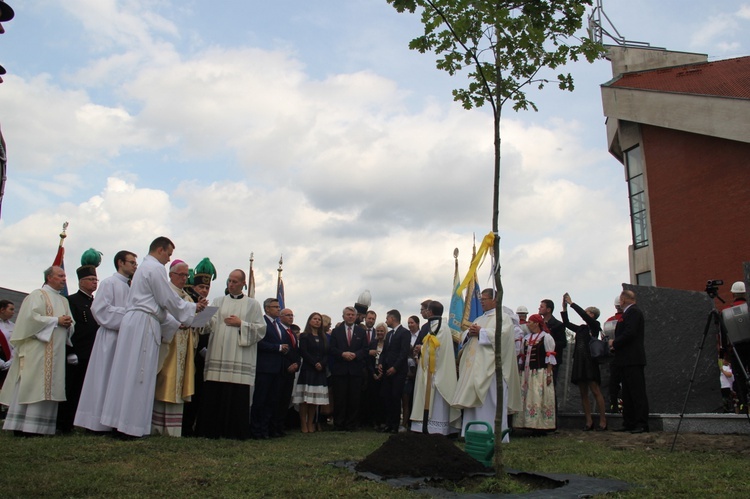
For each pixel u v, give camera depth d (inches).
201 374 362.0
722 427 369.4
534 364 418.3
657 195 946.7
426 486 210.2
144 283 306.5
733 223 829.8
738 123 804.6
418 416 394.0
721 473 236.2
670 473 238.2
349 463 250.7
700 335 461.4
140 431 296.0
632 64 1054.4
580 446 331.0
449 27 228.2
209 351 346.3
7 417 305.1
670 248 919.7
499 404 225.5
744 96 808.3
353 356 456.4
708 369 456.1
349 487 205.2
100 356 307.6
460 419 384.5
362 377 471.5
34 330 305.9
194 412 361.7
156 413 326.3
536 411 410.0
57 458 241.8
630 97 943.7
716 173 857.5
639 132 983.6
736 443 322.7
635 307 390.0
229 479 216.1
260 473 227.0
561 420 466.9
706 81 917.8
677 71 1018.1
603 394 482.3
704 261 863.7
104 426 299.3
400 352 451.2
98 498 186.1
